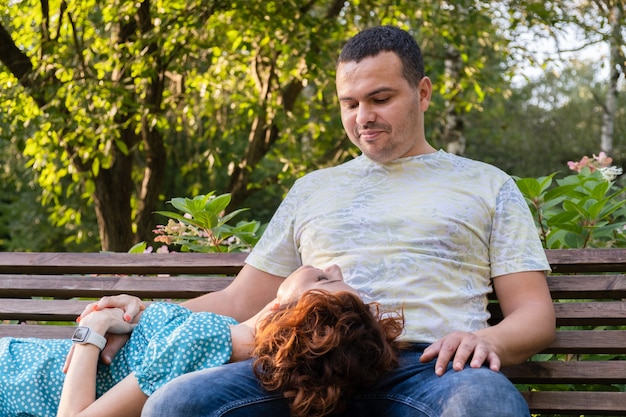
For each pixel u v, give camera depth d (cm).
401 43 232
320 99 955
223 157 1331
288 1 836
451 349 188
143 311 216
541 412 228
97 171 827
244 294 241
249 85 1040
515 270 216
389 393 188
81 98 805
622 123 1781
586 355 277
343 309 185
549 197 305
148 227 921
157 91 876
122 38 877
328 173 244
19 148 849
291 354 180
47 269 265
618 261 238
